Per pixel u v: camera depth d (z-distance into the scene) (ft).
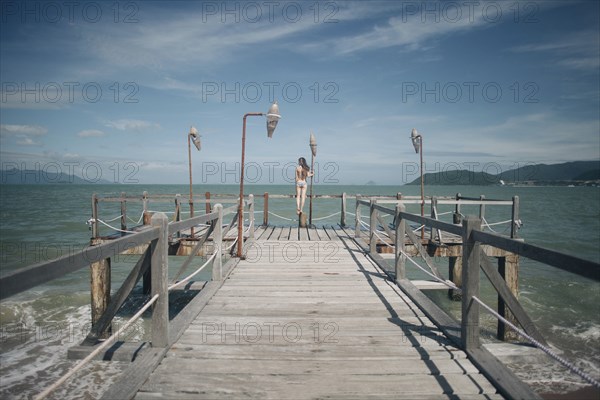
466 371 10.08
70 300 29.09
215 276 19.27
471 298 11.13
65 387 15.40
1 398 14.49
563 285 33.63
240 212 25.13
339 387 9.30
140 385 9.15
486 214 103.86
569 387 15.20
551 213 110.83
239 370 10.12
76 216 93.20
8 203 147.23
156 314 11.10
